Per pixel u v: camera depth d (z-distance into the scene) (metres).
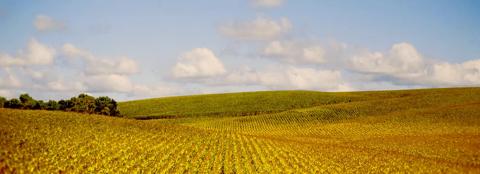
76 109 104.94
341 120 90.94
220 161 40.84
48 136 43.06
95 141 44.38
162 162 38.41
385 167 40.84
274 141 62.41
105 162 36.22
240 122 96.62
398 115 87.81
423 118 81.44
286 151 49.88
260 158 43.31
